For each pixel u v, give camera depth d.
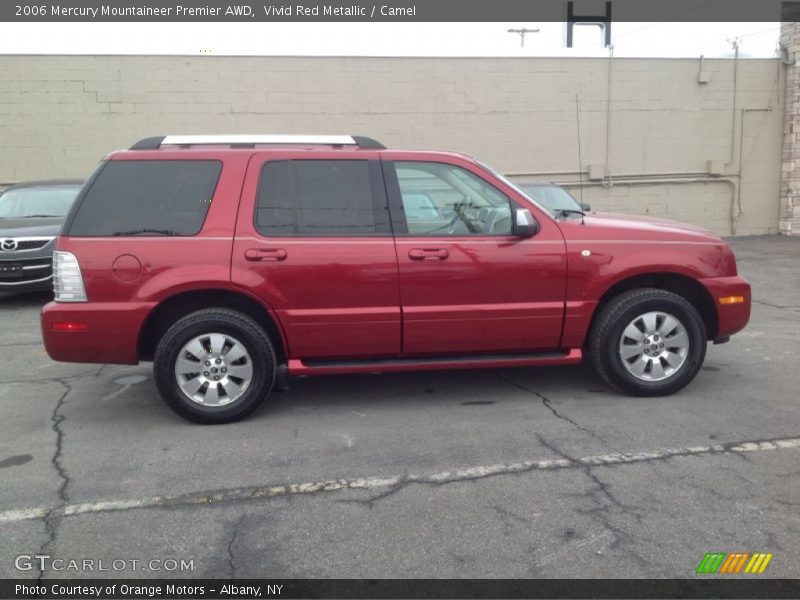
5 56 14.23
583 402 5.34
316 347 5.04
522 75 15.81
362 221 5.03
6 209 10.62
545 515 3.60
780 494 3.80
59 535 3.47
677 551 3.26
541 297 5.18
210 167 4.98
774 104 16.88
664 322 5.32
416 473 4.13
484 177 5.20
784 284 10.89
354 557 3.25
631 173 16.55
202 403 4.95
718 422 4.88
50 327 4.78
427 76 15.52
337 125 15.41
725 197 17.05
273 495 3.88
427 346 5.14
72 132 14.63
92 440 4.73
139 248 4.80
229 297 5.02
